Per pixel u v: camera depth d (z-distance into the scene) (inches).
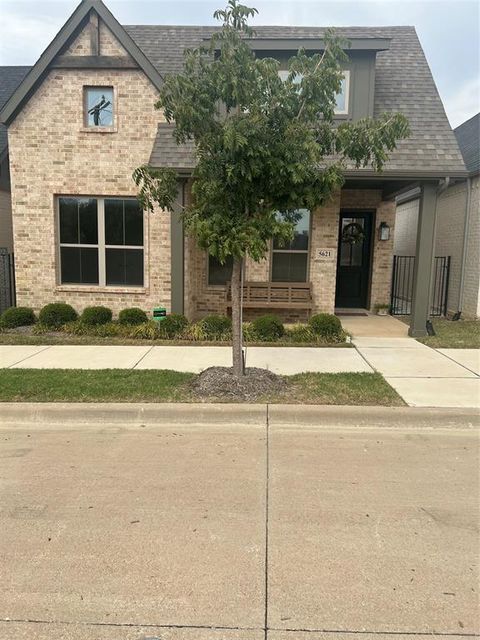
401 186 427.5
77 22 386.0
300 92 221.8
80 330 374.9
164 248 406.9
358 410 211.6
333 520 133.4
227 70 209.2
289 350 331.6
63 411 213.6
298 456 175.3
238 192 221.9
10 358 304.2
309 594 104.8
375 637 93.1
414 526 130.6
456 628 95.4
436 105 426.6
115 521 132.6
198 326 366.6
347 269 534.6
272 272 439.2
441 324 445.1
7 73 602.9
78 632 93.9
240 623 96.4
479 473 162.7
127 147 399.9
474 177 468.1
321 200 225.9
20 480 156.2
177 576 110.3
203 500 143.9
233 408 212.7
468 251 480.1
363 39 401.7
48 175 405.1
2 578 109.6
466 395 233.1
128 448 182.1
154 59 467.8
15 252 414.3
